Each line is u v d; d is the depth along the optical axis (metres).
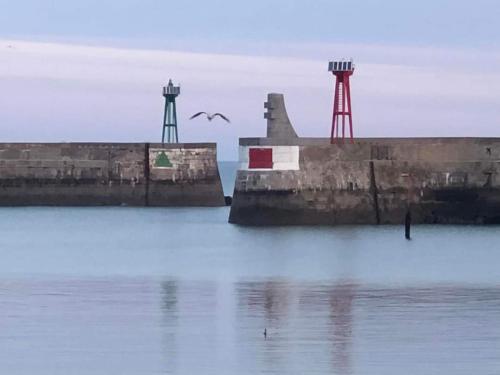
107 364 101.38
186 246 198.38
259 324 116.94
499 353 104.31
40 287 143.38
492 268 162.38
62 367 100.50
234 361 102.06
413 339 109.62
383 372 98.69
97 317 121.00
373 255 177.38
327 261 170.88
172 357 103.50
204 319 119.81
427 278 151.25
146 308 126.31
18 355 104.25
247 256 178.62
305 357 103.19
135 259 178.75
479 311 123.69
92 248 199.25
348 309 125.38
